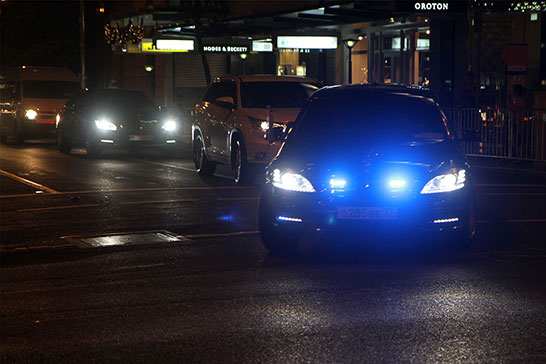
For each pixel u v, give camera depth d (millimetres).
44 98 61188
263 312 14516
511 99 48812
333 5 47031
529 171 39688
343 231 18500
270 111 32719
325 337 12977
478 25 49281
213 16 68312
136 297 15648
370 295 15680
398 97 21828
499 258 19094
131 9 97500
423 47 55406
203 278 17234
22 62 102188
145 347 12547
